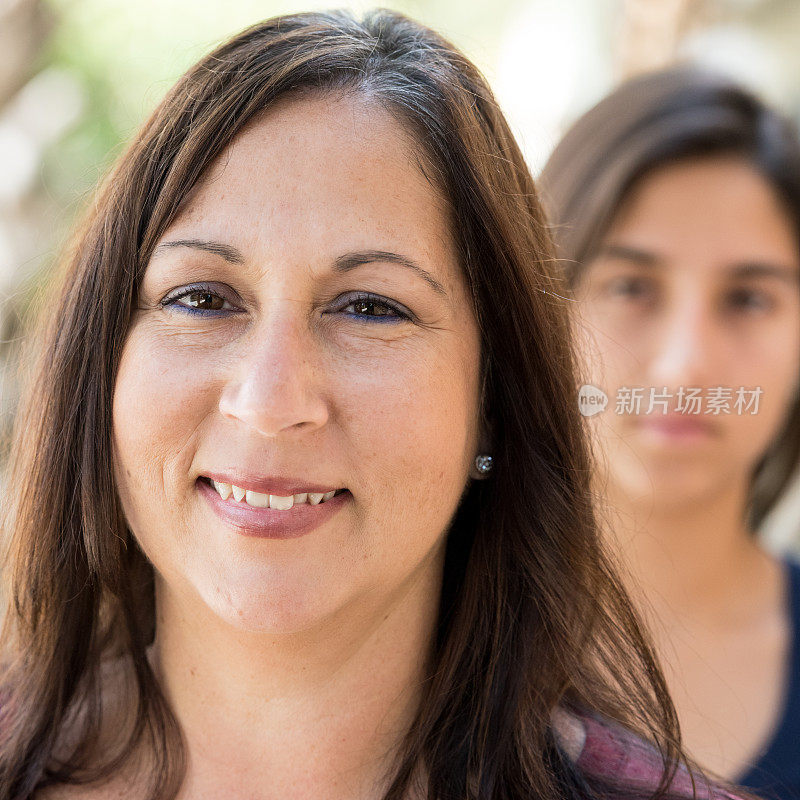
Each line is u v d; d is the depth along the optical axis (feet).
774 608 11.46
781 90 21.97
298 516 6.03
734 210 10.70
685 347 10.51
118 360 6.53
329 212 5.97
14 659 8.00
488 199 6.54
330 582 6.09
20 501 7.50
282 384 5.79
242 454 5.94
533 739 6.95
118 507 6.86
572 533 7.20
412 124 6.31
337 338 6.10
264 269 5.98
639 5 20.49
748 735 10.94
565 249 10.96
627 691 7.43
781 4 22.88
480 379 6.82
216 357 6.07
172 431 6.09
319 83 6.26
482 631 7.18
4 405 9.66
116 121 20.03
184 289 6.22
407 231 6.12
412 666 6.83
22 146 20.45
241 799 6.65
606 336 10.16
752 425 10.71
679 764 7.25
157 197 6.42
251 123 6.15
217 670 6.58
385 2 12.55
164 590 6.88
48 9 20.83
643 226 10.82
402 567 6.29
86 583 7.34
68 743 7.19
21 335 9.29
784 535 15.79
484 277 6.62
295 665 6.40
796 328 11.09
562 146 11.60
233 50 6.60
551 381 7.01
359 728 6.63
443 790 6.70
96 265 6.81
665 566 10.91
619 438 10.18
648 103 10.96
